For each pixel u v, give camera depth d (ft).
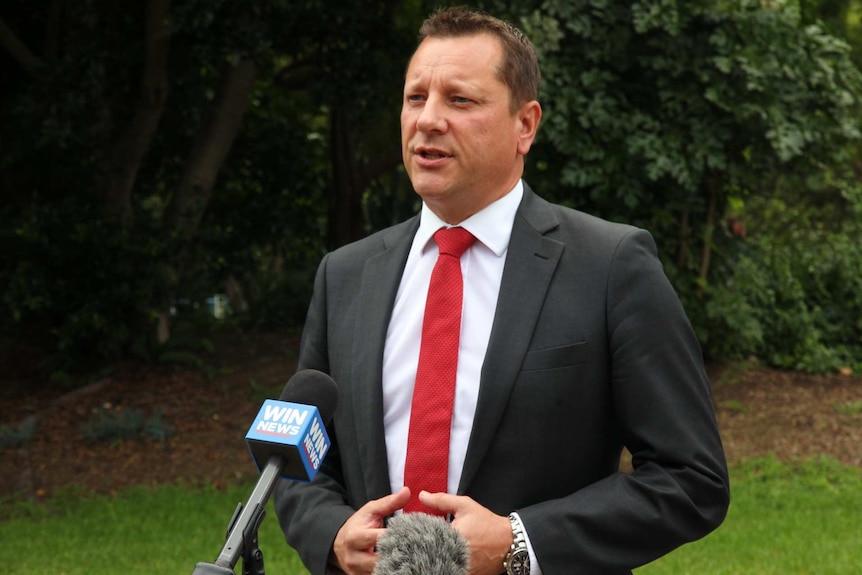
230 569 5.17
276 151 40.81
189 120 36.88
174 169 39.37
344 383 7.44
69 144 32.19
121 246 32.12
